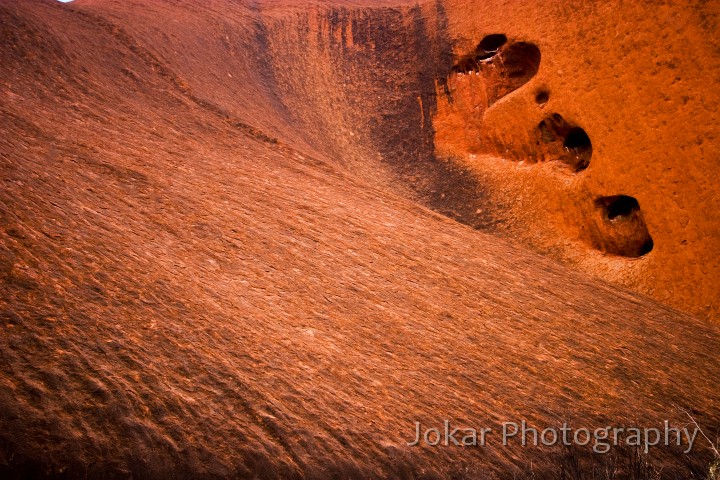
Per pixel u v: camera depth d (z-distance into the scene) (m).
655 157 10.66
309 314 6.00
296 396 4.49
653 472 4.80
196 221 7.24
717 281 9.45
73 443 3.31
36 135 7.81
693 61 10.19
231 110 12.89
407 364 5.58
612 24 12.20
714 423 5.94
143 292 5.11
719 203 9.48
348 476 3.93
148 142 9.43
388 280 7.48
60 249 5.25
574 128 13.16
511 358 6.28
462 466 4.37
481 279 8.45
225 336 4.93
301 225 8.34
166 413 3.79
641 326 8.32
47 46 10.79
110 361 4.04
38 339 3.95
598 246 12.08
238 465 3.64
